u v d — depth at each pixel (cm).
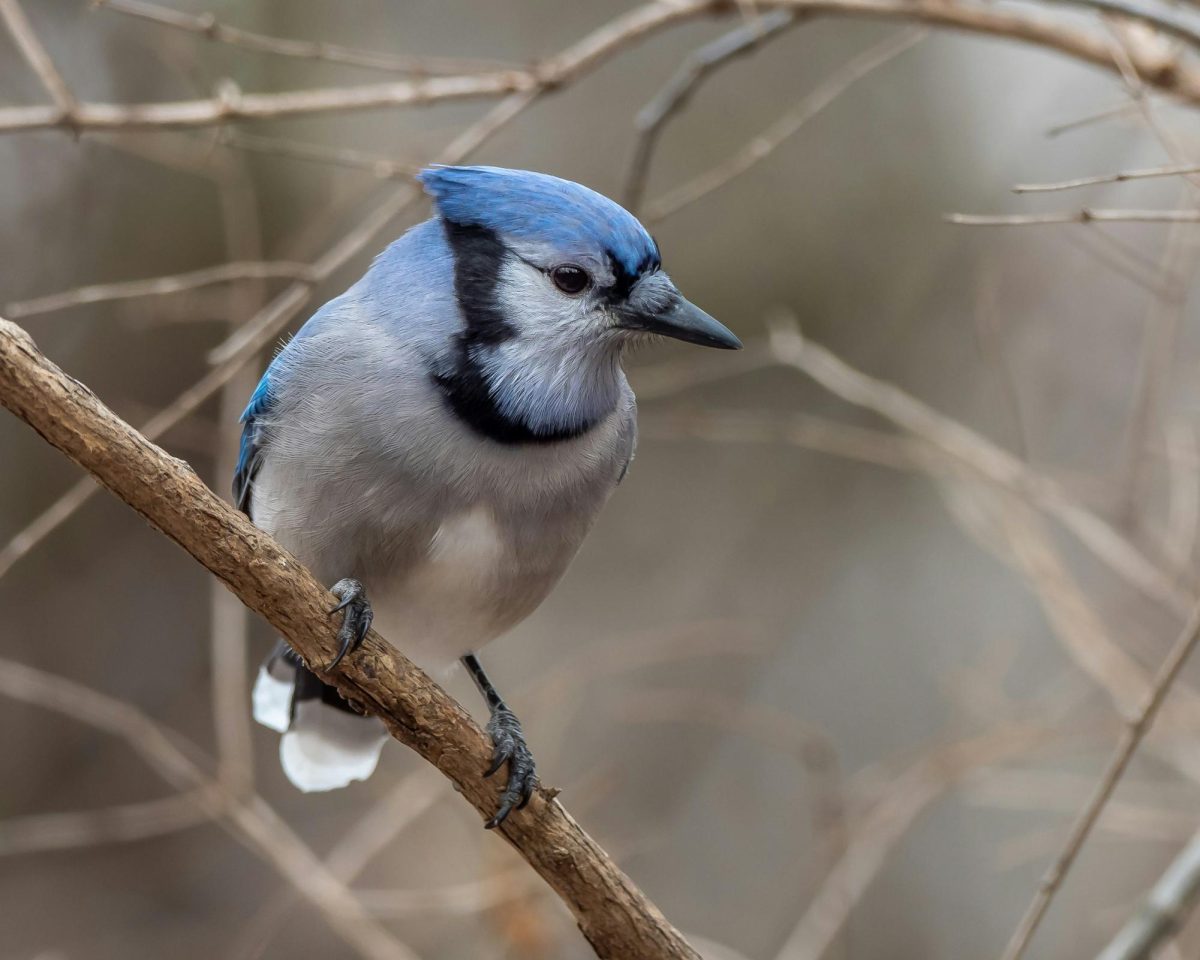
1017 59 1307
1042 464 1075
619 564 1348
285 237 1180
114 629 1266
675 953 604
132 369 1226
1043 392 1222
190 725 1257
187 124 762
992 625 1272
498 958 995
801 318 1321
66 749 1239
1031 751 952
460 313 663
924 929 1170
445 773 604
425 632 722
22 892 1229
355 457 657
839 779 1020
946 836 1202
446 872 1024
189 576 1288
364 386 657
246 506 756
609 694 1260
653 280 687
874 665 1288
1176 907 718
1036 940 1138
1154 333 925
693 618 1320
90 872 1242
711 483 1363
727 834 1222
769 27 827
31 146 1217
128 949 1209
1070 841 650
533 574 705
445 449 657
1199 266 1023
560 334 673
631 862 1205
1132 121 916
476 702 1028
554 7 1320
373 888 1081
